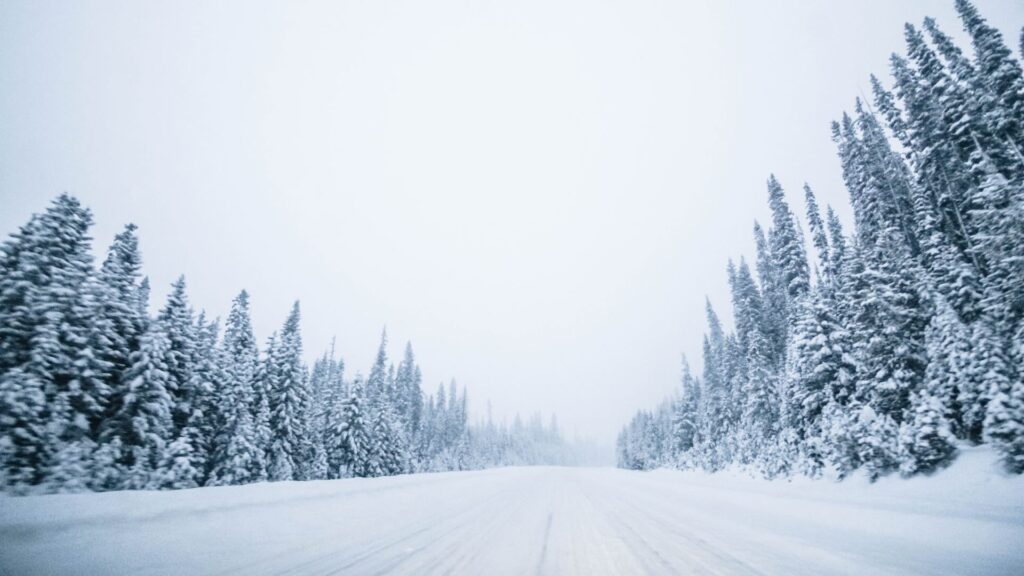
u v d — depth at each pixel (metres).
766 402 31.89
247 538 6.96
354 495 12.85
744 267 41.50
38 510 6.81
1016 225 15.56
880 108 27.31
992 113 20.11
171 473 20.14
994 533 7.55
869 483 16.91
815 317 23.66
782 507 11.95
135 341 21.02
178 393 23.81
